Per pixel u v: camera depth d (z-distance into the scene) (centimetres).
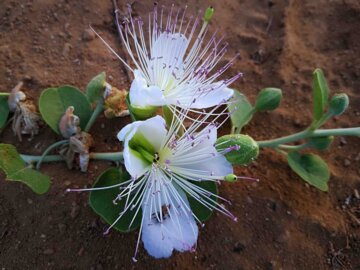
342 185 15
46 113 14
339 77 18
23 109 14
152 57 12
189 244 11
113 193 12
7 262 13
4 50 16
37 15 17
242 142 11
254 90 17
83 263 13
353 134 14
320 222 14
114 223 11
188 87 12
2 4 18
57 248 13
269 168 15
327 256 14
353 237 14
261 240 14
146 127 11
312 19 19
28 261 13
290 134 16
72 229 13
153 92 11
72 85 16
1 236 13
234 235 14
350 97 17
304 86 17
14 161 12
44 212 13
